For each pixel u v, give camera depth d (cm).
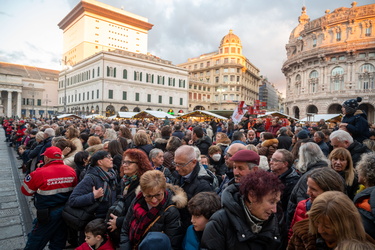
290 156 341
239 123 1234
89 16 6806
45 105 7025
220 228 199
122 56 4750
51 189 336
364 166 258
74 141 590
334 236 161
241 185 198
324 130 650
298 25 5856
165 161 451
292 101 5097
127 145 611
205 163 444
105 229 294
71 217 318
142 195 266
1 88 5931
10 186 729
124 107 4762
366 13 4078
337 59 4328
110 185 364
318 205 166
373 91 3984
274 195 185
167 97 5516
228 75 7194
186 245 240
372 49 4006
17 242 416
